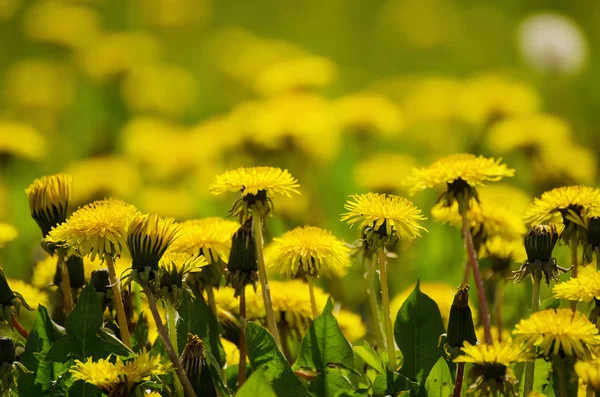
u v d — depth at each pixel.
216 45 17.53
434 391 3.57
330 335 3.77
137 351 4.04
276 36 19.30
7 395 3.48
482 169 4.07
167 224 3.31
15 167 9.80
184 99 14.19
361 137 9.58
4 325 4.01
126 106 13.51
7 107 14.54
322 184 9.10
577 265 3.92
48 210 3.92
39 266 4.81
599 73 15.73
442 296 5.06
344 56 18.38
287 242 4.00
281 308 4.38
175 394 3.75
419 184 4.14
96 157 9.95
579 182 8.49
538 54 15.28
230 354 4.50
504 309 5.46
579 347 3.10
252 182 3.66
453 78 17.38
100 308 3.63
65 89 14.29
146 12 18.06
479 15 18.88
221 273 4.05
